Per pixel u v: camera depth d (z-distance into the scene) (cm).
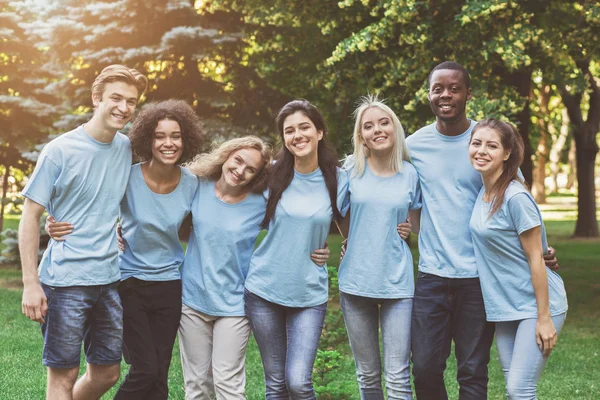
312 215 406
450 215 409
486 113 979
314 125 409
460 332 409
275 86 1477
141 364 405
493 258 394
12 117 1519
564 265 1602
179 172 418
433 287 410
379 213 411
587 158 2122
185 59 1475
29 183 385
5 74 1516
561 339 913
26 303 383
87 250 390
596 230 2172
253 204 421
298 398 401
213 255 414
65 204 390
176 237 419
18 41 1488
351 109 1351
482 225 392
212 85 1543
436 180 415
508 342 403
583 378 710
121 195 402
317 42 1309
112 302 403
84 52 1413
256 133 1538
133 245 414
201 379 423
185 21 1465
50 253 392
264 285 411
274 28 1447
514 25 977
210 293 412
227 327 413
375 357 428
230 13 1494
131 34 1457
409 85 1066
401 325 414
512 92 1045
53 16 1476
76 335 390
